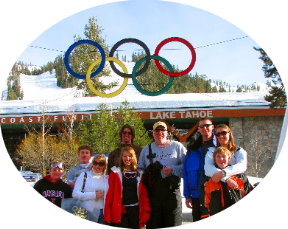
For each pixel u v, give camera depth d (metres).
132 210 8.46
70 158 16.28
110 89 17.03
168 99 16.36
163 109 16.05
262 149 16.03
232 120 16.42
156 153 8.74
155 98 16.39
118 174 8.45
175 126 16.97
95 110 15.93
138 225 8.53
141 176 8.57
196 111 16.22
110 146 14.00
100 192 8.71
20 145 18.02
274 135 16.05
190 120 16.98
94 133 14.23
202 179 8.50
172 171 8.63
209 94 16.52
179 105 16.27
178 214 8.63
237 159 8.50
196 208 8.62
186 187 8.69
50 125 18.00
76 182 8.82
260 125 16.11
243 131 16.30
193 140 8.69
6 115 17.20
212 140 8.56
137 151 9.07
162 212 8.61
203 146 8.60
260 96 16.33
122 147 8.58
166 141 8.80
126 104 15.31
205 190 8.42
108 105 15.65
